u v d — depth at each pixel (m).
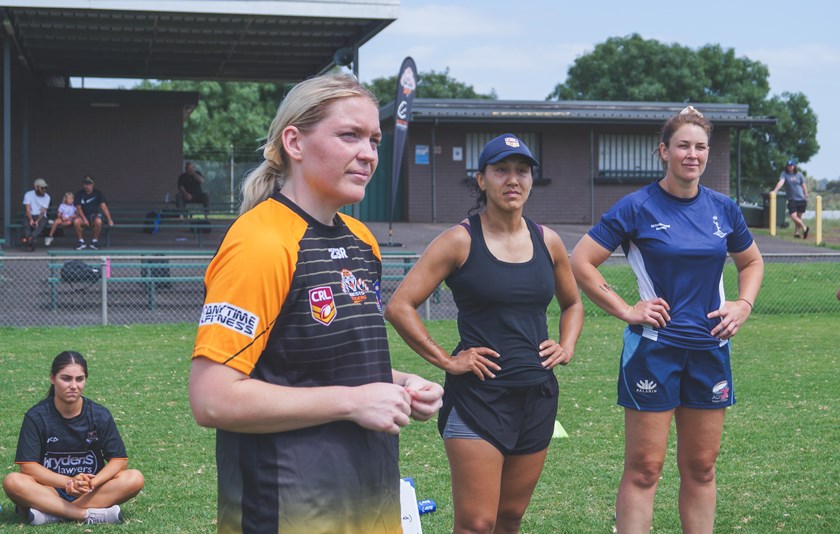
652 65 44.69
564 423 7.16
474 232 3.67
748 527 4.79
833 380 8.82
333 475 2.18
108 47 21.00
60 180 25.06
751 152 43.88
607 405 7.80
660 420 3.97
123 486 5.10
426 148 26.05
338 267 2.24
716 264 4.01
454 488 3.65
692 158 3.96
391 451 2.32
